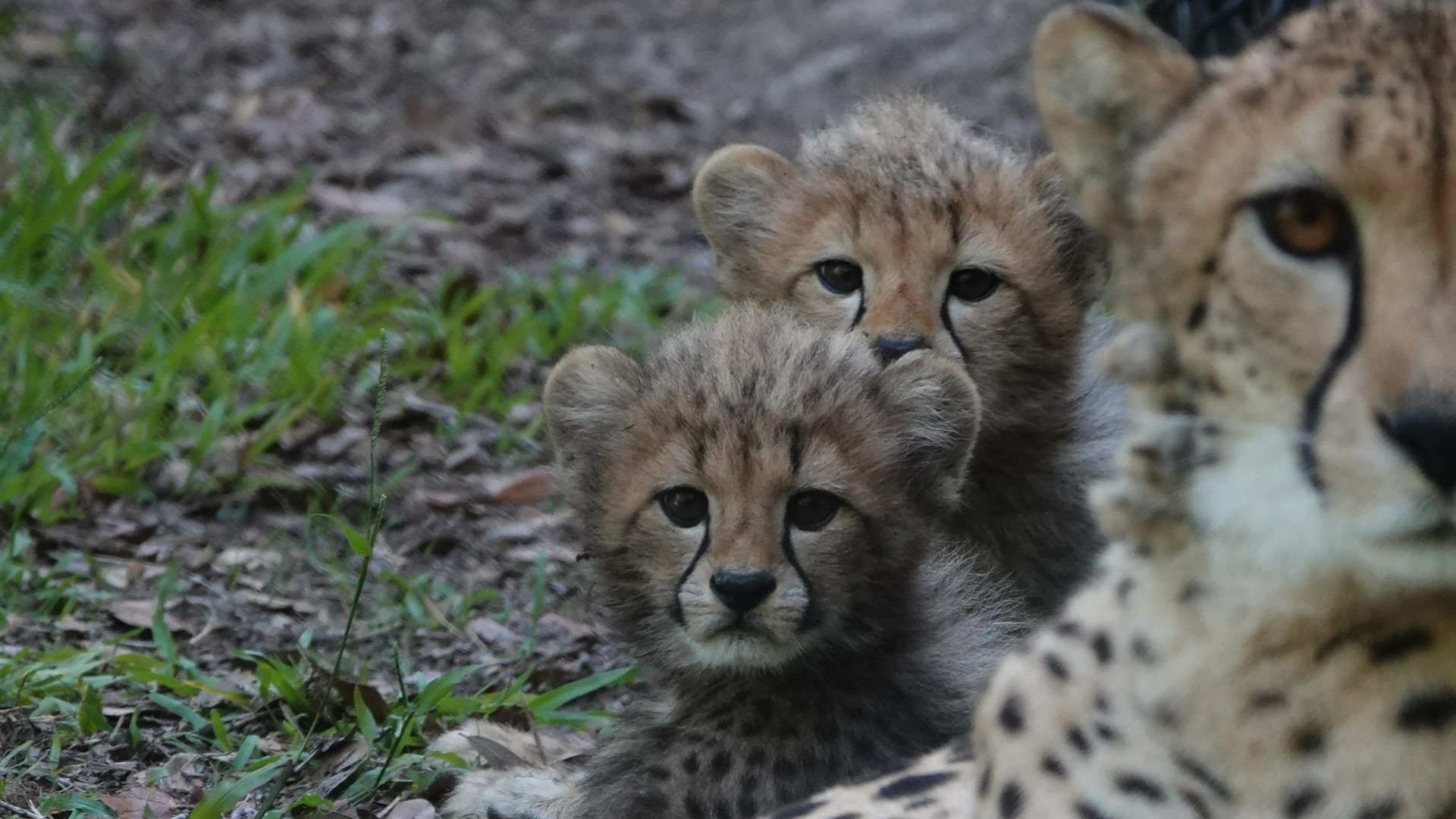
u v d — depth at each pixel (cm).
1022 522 1179
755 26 2855
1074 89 584
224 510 1323
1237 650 557
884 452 994
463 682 1152
